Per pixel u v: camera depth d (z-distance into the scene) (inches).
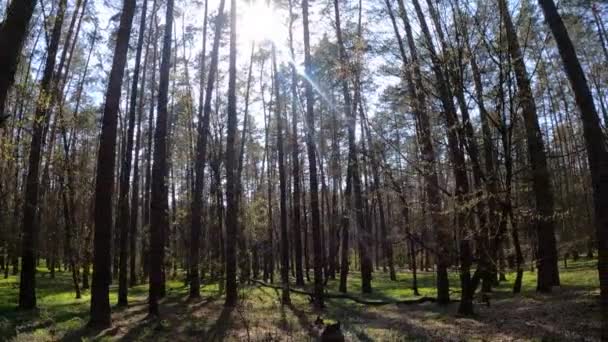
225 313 665.6
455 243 505.4
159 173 669.3
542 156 653.3
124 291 794.2
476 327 514.9
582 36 966.4
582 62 1077.8
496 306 658.2
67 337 474.9
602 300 348.5
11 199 775.1
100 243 538.6
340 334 423.5
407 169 518.6
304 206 1588.3
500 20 400.8
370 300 871.7
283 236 887.7
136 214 1302.9
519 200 483.5
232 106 808.9
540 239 741.3
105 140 546.0
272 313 686.5
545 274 748.0
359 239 1047.6
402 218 553.0
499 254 439.8
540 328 473.4
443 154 510.6
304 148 1513.3
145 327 542.6
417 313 665.6
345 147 1338.6
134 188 1305.4
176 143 1483.8
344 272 1070.4
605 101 1102.4
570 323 481.1
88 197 1221.7
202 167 943.7
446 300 759.7
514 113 396.5
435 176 485.7
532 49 447.5
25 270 725.3
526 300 675.4
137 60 858.8
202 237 1338.6
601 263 348.8
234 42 815.7
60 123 915.4
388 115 755.4
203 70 1133.7
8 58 236.1
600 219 350.0
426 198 493.0
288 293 836.6
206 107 945.5
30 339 465.7
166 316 641.0
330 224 1579.7
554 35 376.8
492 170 423.5
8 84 236.8
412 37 484.7
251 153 1856.5
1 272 1562.5
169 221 1289.4
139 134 1316.4
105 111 550.3
